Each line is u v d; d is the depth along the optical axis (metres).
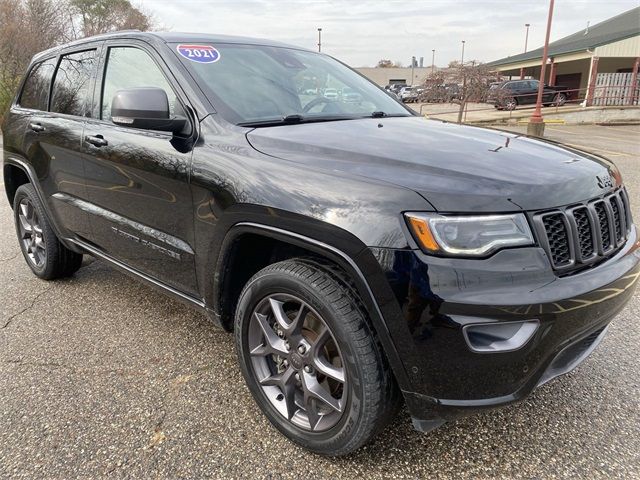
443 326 1.73
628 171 9.16
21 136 3.96
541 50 37.06
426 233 1.74
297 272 2.04
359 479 2.07
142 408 2.52
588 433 2.32
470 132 2.68
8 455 2.20
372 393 1.91
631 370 2.81
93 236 3.38
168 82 2.71
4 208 6.98
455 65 21.50
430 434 2.33
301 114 2.79
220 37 3.19
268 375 2.33
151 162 2.64
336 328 1.93
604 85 25.89
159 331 3.31
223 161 2.31
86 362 2.95
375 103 3.31
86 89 3.37
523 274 1.77
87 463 2.16
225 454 2.21
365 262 1.81
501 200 1.80
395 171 1.95
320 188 1.96
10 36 18.11
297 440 2.21
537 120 16.62
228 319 2.56
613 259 2.11
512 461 2.16
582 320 1.89
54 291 3.99
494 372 1.77
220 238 2.32
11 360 2.98
